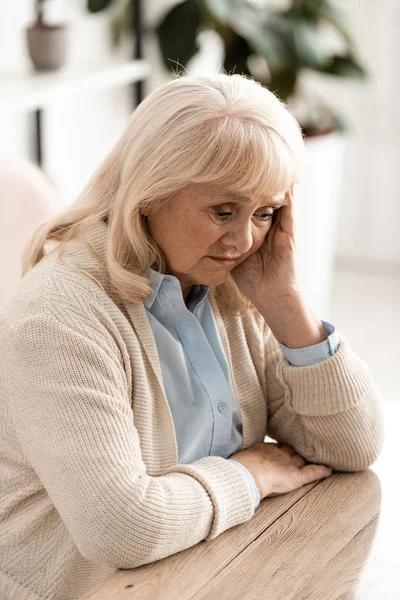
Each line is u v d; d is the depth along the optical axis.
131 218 1.44
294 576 1.32
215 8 3.31
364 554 1.38
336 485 1.60
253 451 1.64
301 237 3.79
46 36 3.07
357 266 5.00
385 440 1.78
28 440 1.40
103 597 1.25
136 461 1.39
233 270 1.65
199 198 1.39
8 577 1.54
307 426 1.64
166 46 3.49
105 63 3.42
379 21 4.58
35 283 1.48
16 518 1.55
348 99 4.74
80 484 1.35
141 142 1.40
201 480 1.43
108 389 1.41
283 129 1.39
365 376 1.64
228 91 1.39
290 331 1.62
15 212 2.03
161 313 1.57
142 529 1.33
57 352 1.39
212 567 1.34
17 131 3.39
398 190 4.82
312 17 3.75
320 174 3.74
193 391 1.60
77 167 3.86
